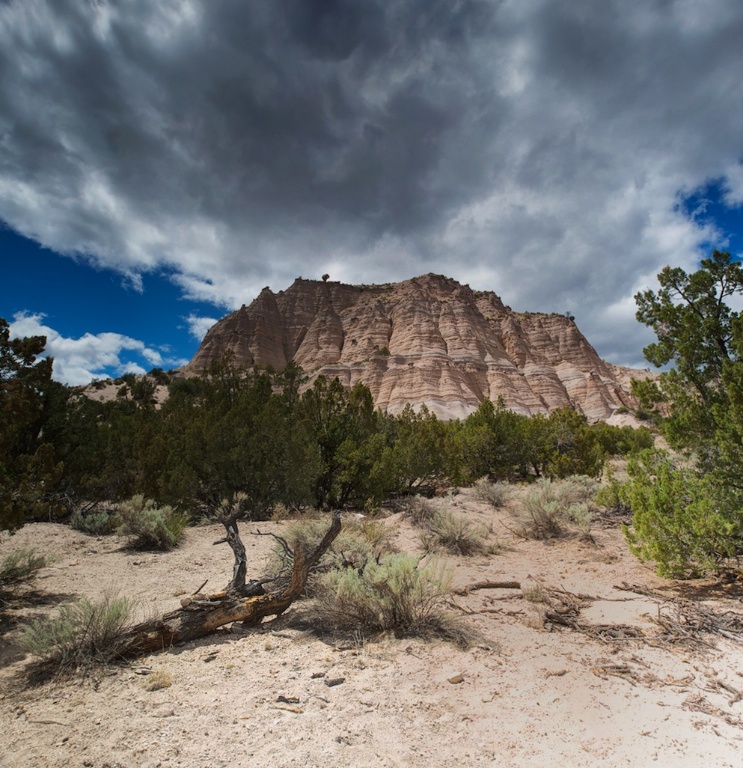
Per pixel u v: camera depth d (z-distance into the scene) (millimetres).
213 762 3150
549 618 6211
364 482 15789
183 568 8664
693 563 7691
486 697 4160
